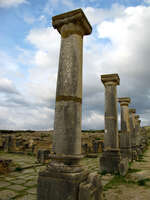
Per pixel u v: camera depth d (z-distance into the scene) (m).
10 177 7.66
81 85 4.99
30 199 5.01
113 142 9.02
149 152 20.73
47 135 22.41
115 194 5.58
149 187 6.30
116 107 9.64
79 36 5.12
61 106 4.67
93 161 12.87
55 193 4.02
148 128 57.31
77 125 4.60
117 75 9.77
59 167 4.22
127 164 9.04
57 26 5.36
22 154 16.14
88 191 3.87
